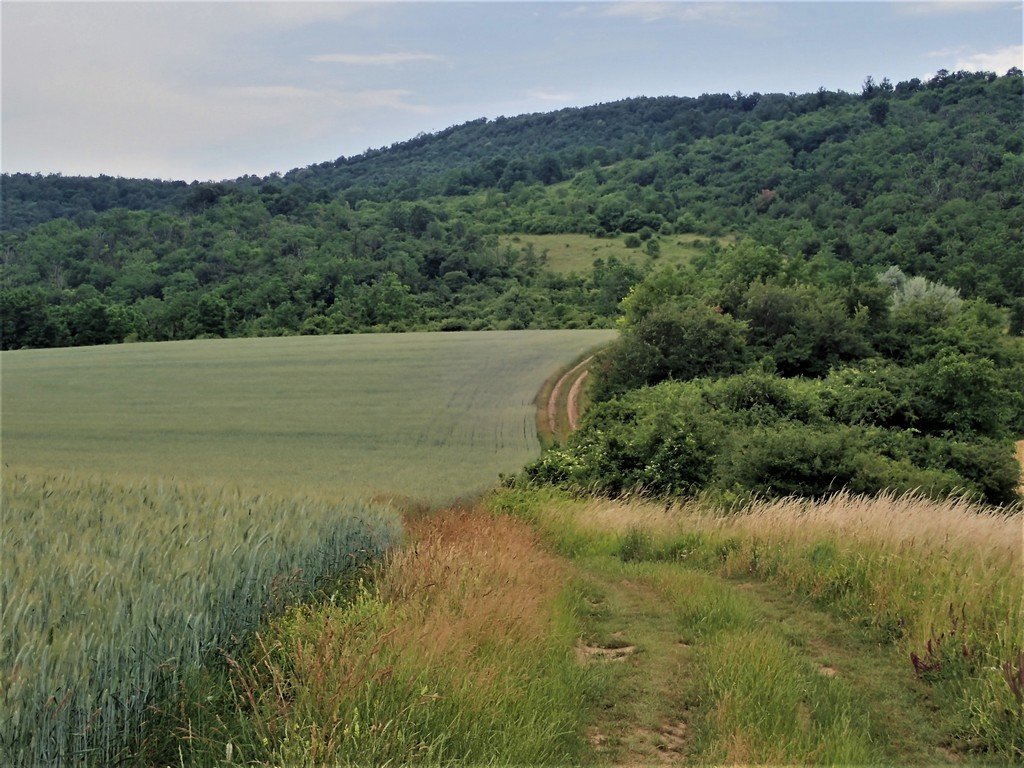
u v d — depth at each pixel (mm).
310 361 57531
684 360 42750
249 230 140750
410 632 6059
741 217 174750
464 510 19625
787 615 8570
